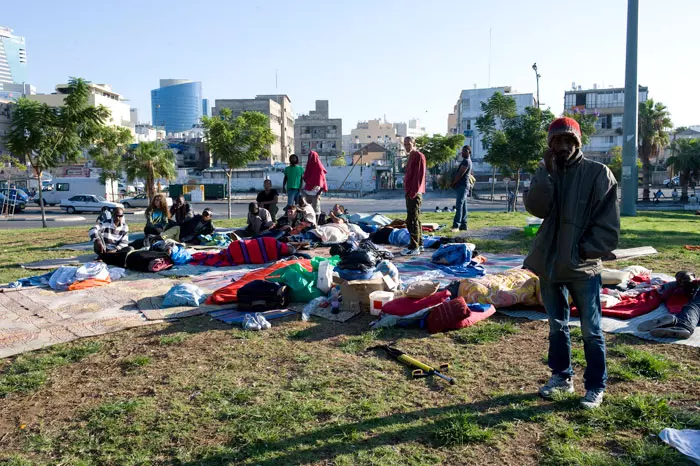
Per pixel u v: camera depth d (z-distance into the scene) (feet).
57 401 13.37
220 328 19.17
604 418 11.30
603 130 240.12
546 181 11.85
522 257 31.94
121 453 10.74
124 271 29.37
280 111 338.95
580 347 15.81
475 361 15.23
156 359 16.11
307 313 20.51
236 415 12.15
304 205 41.93
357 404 12.48
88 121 72.38
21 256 36.94
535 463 9.92
